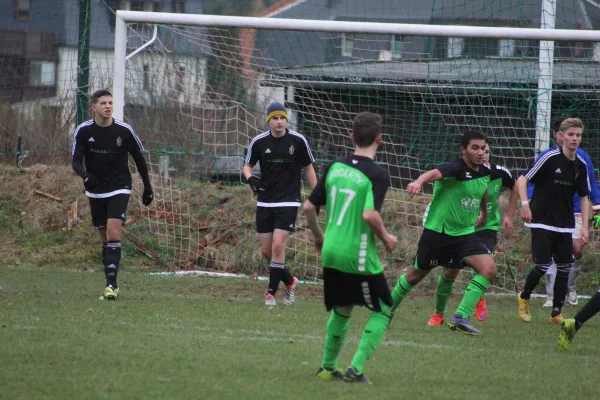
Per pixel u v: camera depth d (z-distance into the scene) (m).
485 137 26.77
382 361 21.88
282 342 24.11
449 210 27.25
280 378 18.81
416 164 48.09
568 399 18.05
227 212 47.56
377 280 18.42
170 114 49.69
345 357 22.25
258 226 33.75
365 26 40.75
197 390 17.28
